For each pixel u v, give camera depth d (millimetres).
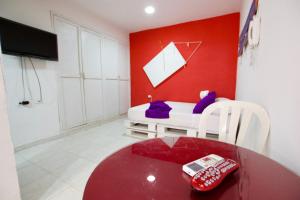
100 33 3467
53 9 2531
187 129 2400
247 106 1052
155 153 737
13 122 2150
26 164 1870
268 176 546
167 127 2553
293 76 681
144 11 3057
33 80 2346
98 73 3508
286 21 766
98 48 3459
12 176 1072
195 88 3646
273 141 896
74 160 1972
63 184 1517
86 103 3264
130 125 2844
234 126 1092
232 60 3234
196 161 618
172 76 3885
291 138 689
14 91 2135
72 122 2990
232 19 3139
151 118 2627
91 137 2783
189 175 551
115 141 2598
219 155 717
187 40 3604
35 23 2311
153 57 4078
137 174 559
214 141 904
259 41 1275
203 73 3531
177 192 466
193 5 2807
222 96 3398
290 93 705
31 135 2365
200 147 814
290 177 542
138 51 4285
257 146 1096
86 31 3141
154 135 2619
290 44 715
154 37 4000
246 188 483
